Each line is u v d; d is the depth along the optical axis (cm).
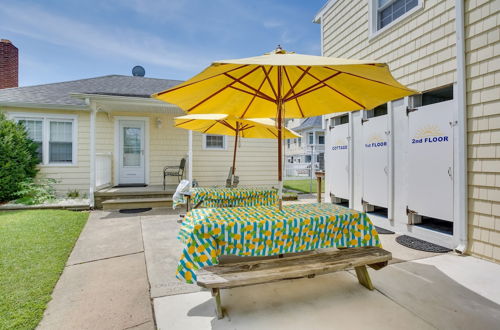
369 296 244
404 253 351
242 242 228
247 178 950
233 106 354
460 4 340
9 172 671
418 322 204
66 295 246
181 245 393
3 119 696
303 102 354
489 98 315
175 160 893
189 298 242
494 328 197
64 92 846
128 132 861
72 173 788
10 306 221
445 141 364
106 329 196
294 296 245
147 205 675
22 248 359
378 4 510
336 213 270
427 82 396
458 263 317
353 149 558
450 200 359
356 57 553
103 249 374
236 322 205
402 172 437
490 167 316
